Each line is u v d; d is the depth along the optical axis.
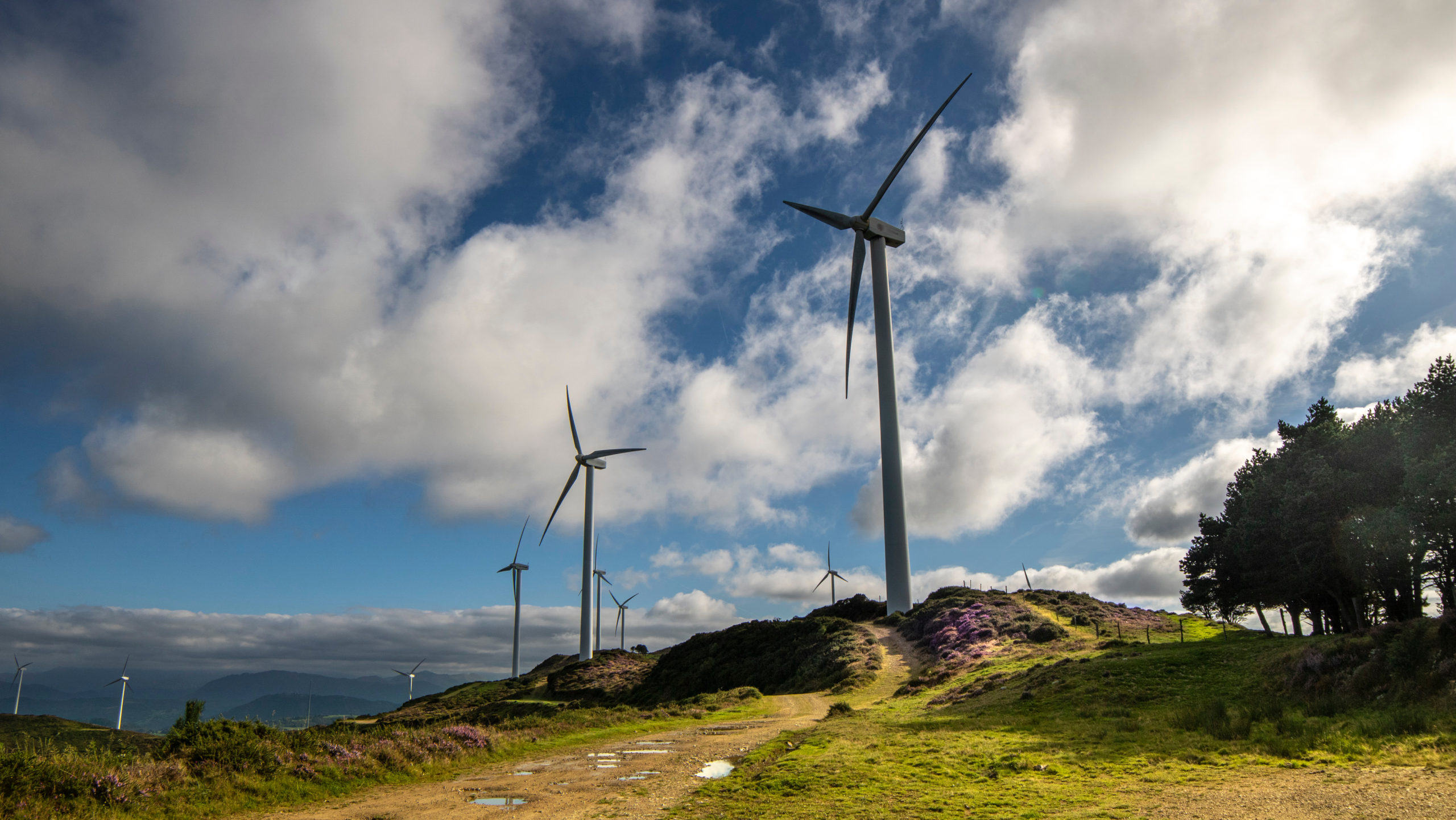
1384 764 19.50
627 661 122.06
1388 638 29.66
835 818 16.05
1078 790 18.75
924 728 33.09
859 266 99.69
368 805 18.42
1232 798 17.00
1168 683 37.31
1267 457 63.31
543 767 24.73
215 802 17.62
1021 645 64.31
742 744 29.73
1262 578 55.59
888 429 97.81
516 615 163.25
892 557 95.69
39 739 18.56
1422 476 41.84
